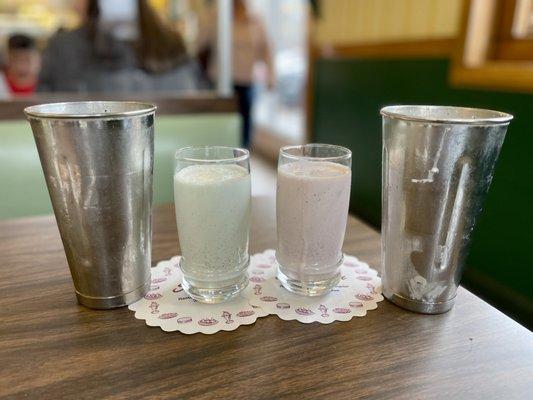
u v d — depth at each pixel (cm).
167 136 152
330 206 56
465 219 52
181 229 56
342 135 261
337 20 258
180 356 47
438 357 48
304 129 313
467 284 173
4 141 131
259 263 69
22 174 136
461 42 165
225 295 58
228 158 60
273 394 42
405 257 55
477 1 159
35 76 217
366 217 241
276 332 52
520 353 49
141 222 55
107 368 45
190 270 57
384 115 54
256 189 321
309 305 58
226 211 54
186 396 41
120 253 54
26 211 140
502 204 154
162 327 52
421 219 53
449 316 56
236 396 42
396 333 52
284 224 58
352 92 246
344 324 54
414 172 51
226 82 180
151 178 56
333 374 45
